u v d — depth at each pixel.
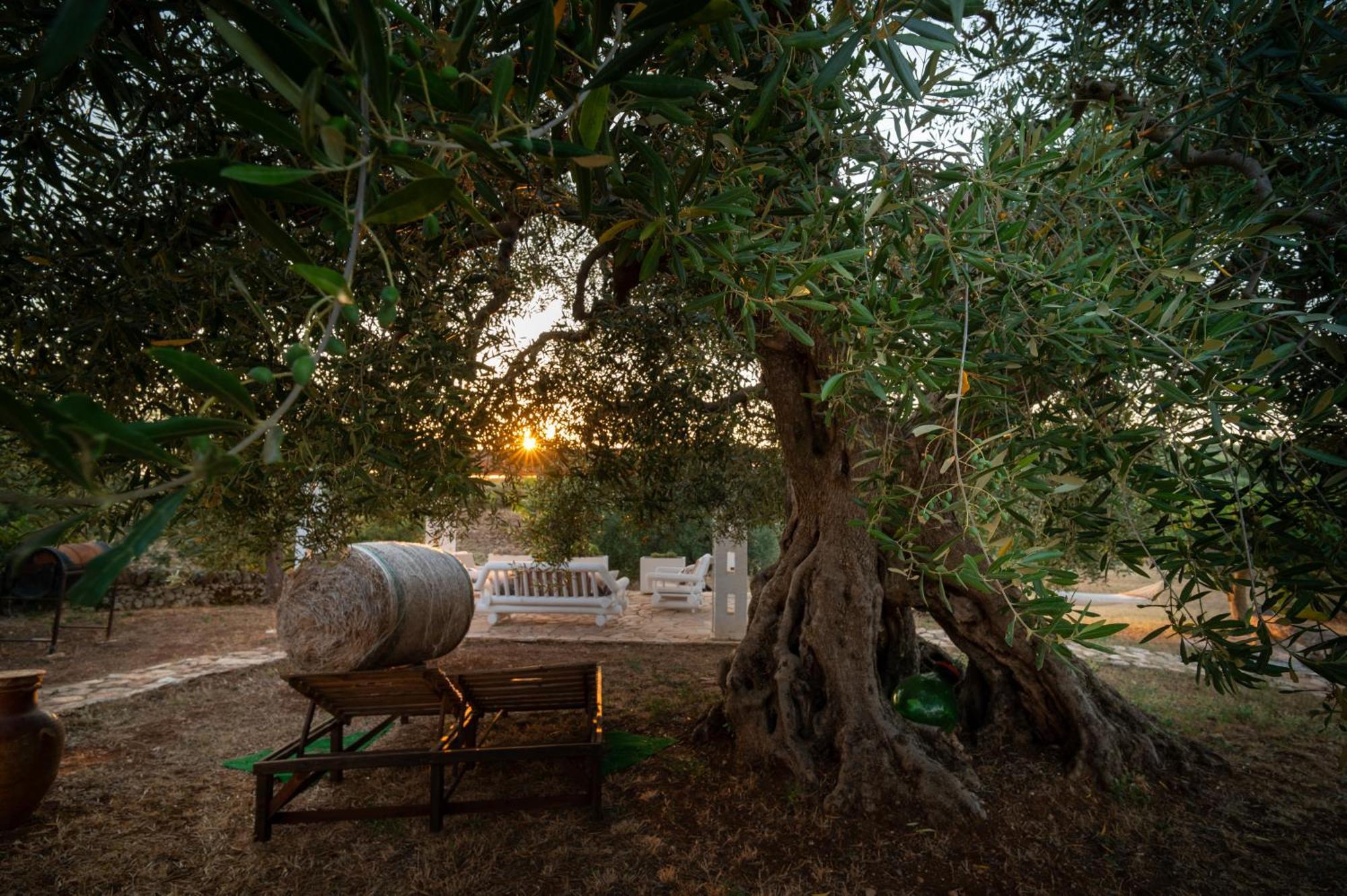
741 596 11.02
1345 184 1.33
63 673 8.45
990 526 1.04
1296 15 1.17
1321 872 3.87
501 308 3.89
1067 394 1.32
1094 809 4.54
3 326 1.67
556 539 7.28
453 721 6.90
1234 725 6.36
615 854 4.07
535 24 0.68
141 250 1.73
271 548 3.05
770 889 3.72
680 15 0.66
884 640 5.99
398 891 3.72
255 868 3.96
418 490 2.90
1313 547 1.06
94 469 0.39
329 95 0.53
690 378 5.38
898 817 4.39
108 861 4.03
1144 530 1.26
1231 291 1.32
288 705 7.33
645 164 1.33
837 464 5.36
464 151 0.65
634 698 7.50
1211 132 1.39
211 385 0.43
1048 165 1.31
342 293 0.48
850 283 1.24
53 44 0.38
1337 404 1.23
